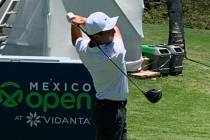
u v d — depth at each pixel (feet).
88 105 57.11
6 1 111.14
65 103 57.31
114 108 45.34
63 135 57.82
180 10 123.65
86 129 57.52
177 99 95.25
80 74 56.80
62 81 57.11
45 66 57.11
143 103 90.74
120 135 45.93
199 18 218.18
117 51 44.39
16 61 57.36
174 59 112.06
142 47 114.83
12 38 97.66
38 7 95.81
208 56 144.77
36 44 96.02
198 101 94.68
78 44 45.91
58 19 96.22
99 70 44.70
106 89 45.14
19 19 97.25
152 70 111.65
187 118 82.74
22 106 57.88
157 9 219.61
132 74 107.65
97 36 44.50
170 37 124.06
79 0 99.04
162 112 85.87
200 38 181.16
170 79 109.19
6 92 57.88
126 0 105.50
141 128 75.46
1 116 58.18
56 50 95.96
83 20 47.06
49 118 57.77
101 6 101.65
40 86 57.41
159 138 69.72
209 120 81.97
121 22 104.83
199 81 109.91
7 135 58.34
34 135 58.13
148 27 195.00
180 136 71.46
